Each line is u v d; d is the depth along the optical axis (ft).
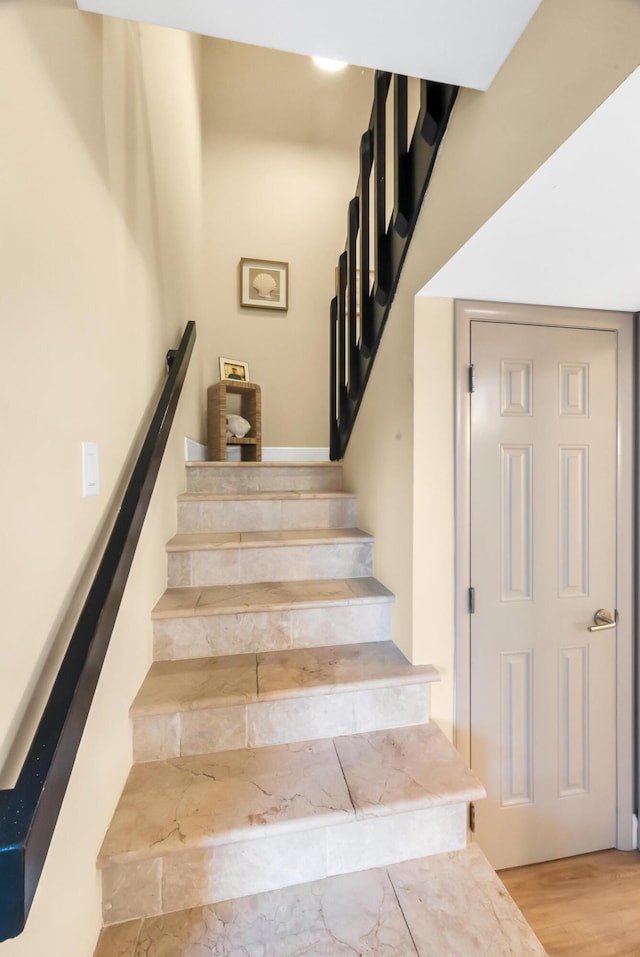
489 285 4.17
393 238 4.93
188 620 4.58
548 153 2.41
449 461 4.55
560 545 4.85
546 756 4.84
